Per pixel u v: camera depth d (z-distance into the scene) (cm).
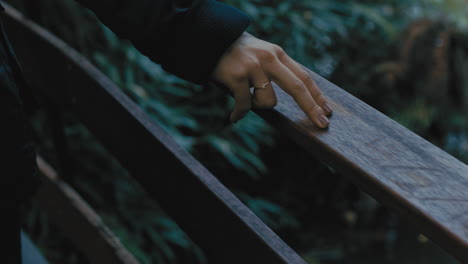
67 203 152
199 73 92
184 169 103
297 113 90
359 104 91
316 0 397
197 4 90
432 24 422
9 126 95
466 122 452
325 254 457
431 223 72
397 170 78
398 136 84
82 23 311
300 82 88
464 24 423
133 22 90
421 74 427
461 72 429
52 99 140
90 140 319
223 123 371
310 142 86
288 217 450
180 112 338
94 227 144
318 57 412
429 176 77
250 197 424
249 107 93
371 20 432
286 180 468
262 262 93
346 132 85
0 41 98
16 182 97
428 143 83
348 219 479
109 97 117
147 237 348
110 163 328
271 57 90
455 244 70
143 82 334
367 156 81
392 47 443
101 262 146
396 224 482
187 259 383
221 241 100
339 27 393
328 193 488
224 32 90
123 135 117
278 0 385
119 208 331
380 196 78
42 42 135
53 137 150
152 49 93
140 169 116
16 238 104
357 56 443
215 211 99
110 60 322
